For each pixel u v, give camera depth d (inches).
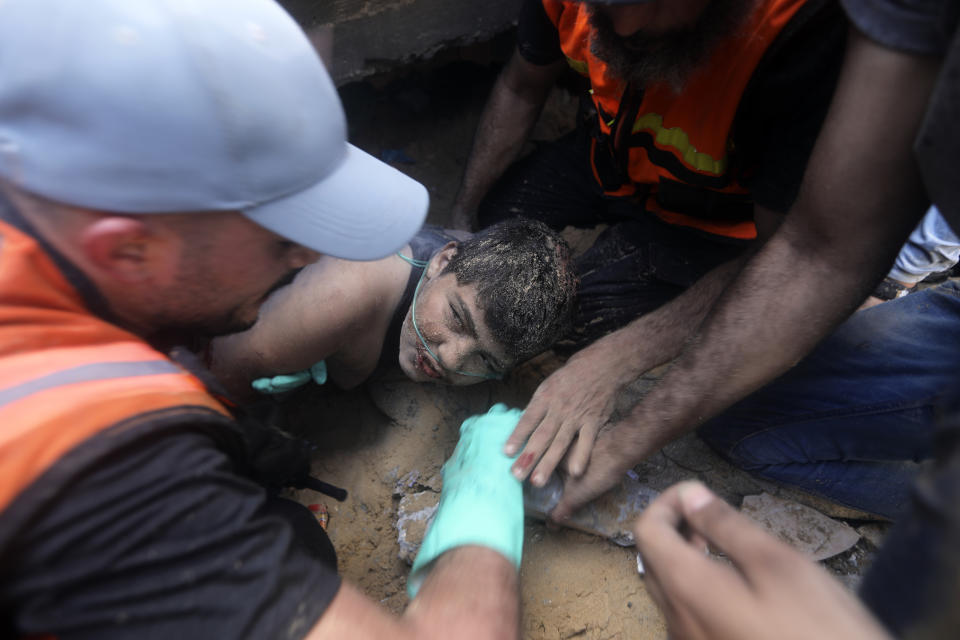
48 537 25.2
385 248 41.7
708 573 28.2
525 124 93.9
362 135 117.2
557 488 68.4
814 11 55.3
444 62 114.5
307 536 53.4
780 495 78.0
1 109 29.5
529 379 90.4
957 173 32.0
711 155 70.2
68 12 29.1
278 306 68.1
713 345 56.5
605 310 90.9
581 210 101.7
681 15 55.3
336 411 86.7
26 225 31.4
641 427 61.5
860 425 69.2
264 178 33.9
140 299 35.3
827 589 24.6
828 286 51.5
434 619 36.9
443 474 69.7
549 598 69.6
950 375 65.6
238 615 28.3
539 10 78.2
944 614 20.0
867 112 42.8
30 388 26.5
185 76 30.1
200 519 28.6
